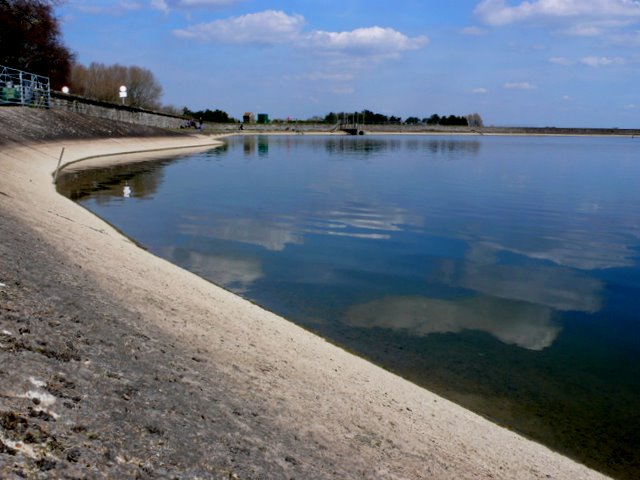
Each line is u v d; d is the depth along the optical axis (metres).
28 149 33.41
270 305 12.38
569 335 11.48
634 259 18.09
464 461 6.25
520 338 11.23
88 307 7.38
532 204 30.30
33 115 43.28
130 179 34.75
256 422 5.62
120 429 4.39
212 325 9.02
